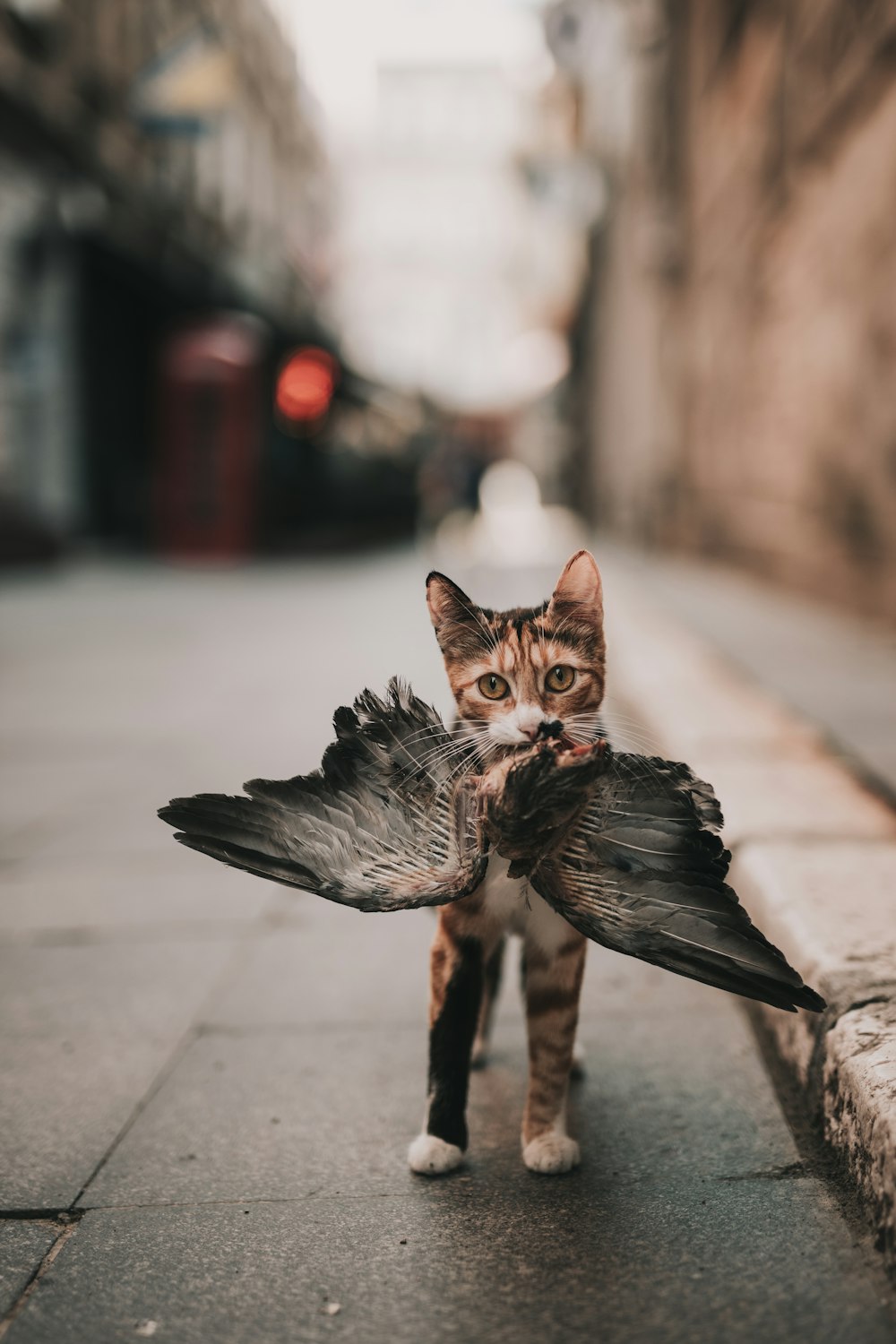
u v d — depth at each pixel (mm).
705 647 3369
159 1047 1494
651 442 8961
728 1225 1241
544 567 8070
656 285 8594
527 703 1290
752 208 5285
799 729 2211
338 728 1209
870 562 3684
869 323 3611
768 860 1590
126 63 9438
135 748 2754
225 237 12727
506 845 1176
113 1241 1243
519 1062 1462
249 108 13711
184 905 1820
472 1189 1288
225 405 7938
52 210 7957
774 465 5000
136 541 8977
